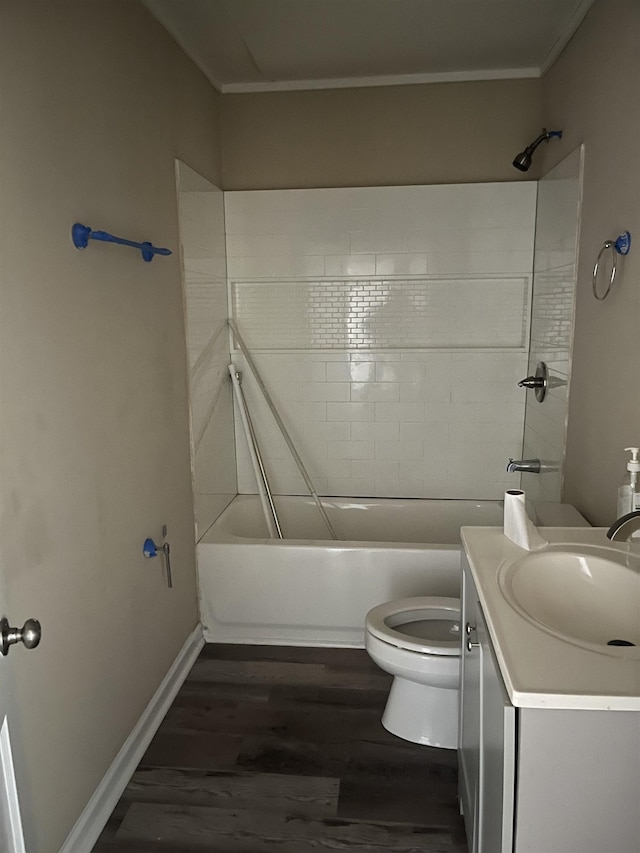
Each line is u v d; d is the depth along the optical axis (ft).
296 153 10.60
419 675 6.83
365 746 7.21
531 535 5.27
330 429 11.23
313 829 6.07
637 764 3.39
